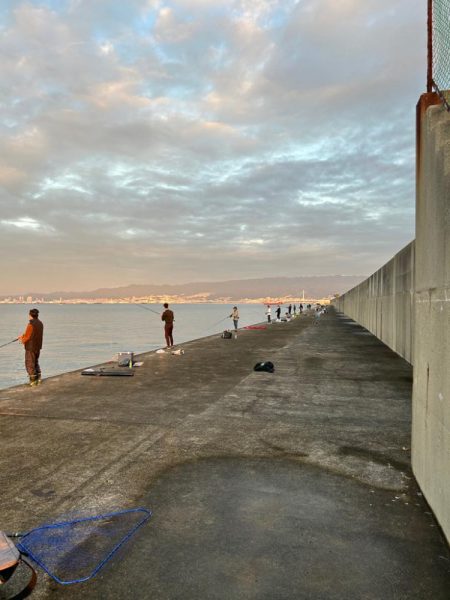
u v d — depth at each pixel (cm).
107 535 291
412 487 366
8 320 12962
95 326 9500
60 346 4562
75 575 249
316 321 3516
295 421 565
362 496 348
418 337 378
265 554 268
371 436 504
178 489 361
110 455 441
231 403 668
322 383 834
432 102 354
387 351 1392
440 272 303
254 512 321
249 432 517
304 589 236
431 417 325
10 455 441
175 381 862
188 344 1647
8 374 2706
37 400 692
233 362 1141
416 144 388
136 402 676
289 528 299
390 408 636
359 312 3070
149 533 293
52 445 471
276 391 759
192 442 480
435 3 346
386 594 232
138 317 15938
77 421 566
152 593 233
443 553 270
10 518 314
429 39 361
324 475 390
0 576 222
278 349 1461
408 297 1141
